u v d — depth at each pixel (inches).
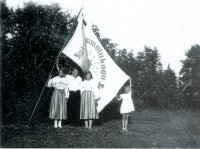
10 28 602.5
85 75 490.3
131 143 358.0
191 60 901.8
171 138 399.9
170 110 803.4
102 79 494.6
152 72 804.6
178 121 576.1
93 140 366.0
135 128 473.4
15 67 547.5
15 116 494.9
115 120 561.3
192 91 877.8
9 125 456.4
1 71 525.3
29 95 522.6
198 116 698.2
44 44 587.8
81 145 342.0
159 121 571.5
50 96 534.0
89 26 503.8
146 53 804.6
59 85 450.6
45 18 614.9
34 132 405.7
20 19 601.9
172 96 824.9
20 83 535.8
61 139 367.9
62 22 625.6
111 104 612.4
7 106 494.6
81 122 517.7
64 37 607.5
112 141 363.3
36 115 506.0
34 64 568.4
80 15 503.5
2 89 502.3
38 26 597.6
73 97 531.5
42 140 361.1
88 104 450.3
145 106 786.2
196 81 888.9
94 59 498.0
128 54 747.4
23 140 359.3
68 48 489.7
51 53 592.1
